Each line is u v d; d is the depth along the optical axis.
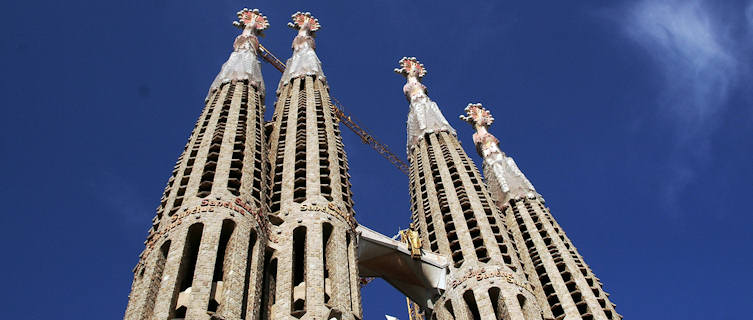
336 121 89.12
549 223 88.56
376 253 74.94
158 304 48.28
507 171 100.81
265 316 55.25
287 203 66.62
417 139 104.25
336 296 56.59
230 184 62.56
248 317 50.75
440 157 96.81
